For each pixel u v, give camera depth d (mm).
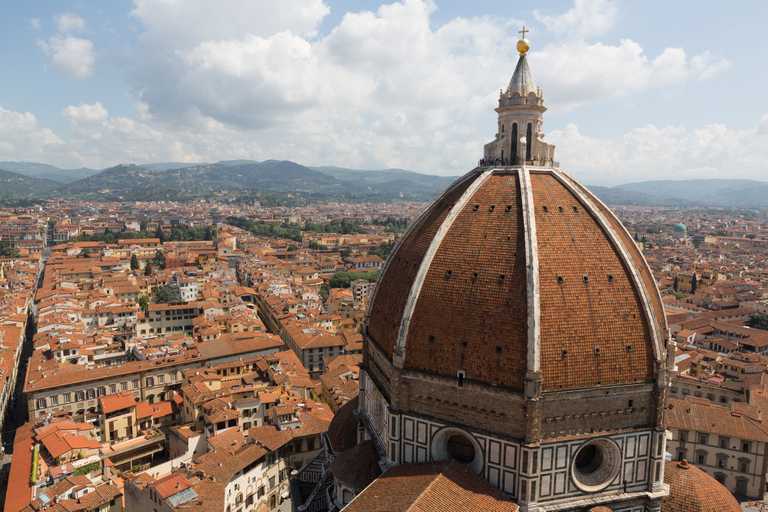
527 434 64312
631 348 68000
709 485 74062
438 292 72125
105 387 172750
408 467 70875
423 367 71438
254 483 128500
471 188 78875
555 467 66312
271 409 153750
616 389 67062
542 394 64438
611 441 68062
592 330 67000
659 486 70188
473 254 72000
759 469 130250
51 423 146125
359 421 90688
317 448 146625
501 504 64250
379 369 82375
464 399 68688
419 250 79500
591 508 67562
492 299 68312
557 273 68125
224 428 146625
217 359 198000
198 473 119562
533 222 70375
